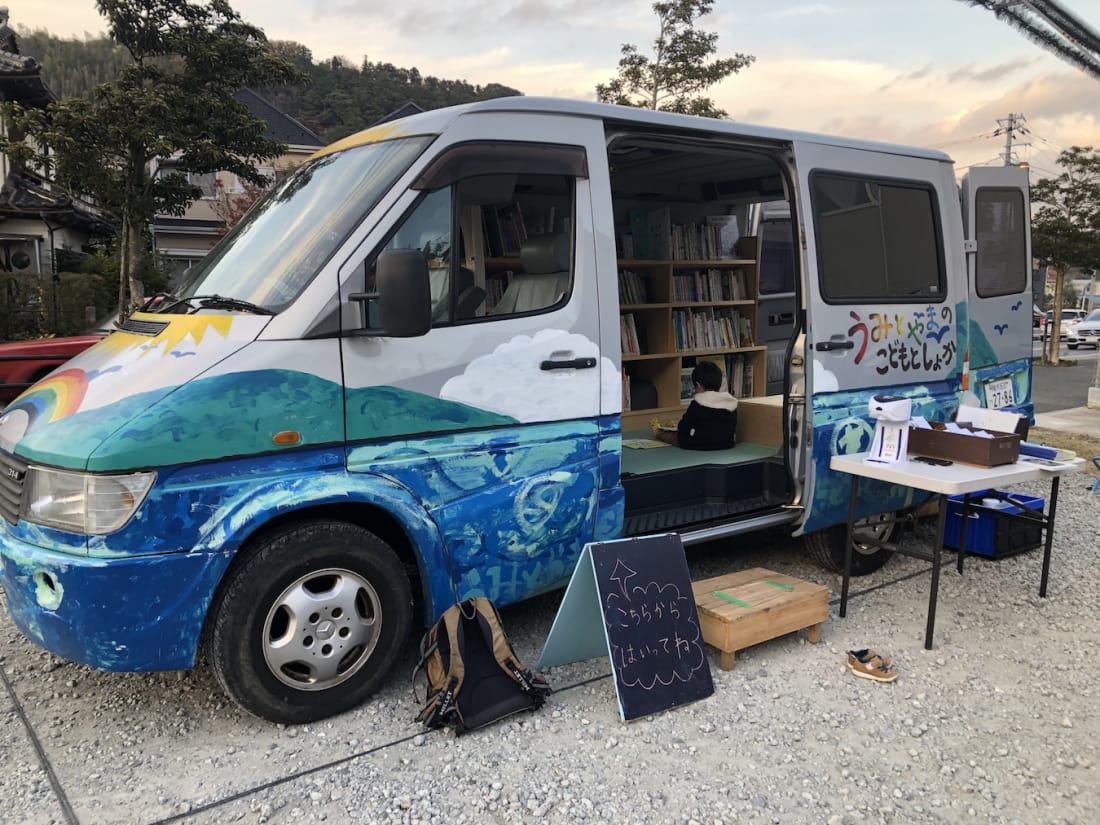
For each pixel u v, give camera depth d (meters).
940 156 5.24
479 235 3.89
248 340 3.05
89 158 12.26
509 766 2.99
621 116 3.87
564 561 3.78
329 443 3.13
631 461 4.83
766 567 5.22
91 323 14.66
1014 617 4.45
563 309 3.70
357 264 3.21
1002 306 6.02
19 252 18.56
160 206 13.27
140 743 3.13
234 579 3.01
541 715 3.36
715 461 4.82
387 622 3.35
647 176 6.07
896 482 4.06
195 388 2.92
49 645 2.96
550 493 3.66
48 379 3.50
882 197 4.88
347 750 3.08
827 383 4.53
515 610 4.45
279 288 3.25
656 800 2.81
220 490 2.93
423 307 3.05
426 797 2.80
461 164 3.46
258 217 3.93
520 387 3.56
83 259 19.12
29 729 3.23
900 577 5.09
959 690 3.61
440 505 3.38
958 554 5.29
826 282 4.52
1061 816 2.76
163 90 12.34
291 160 28.50
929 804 2.81
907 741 3.20
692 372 6.08
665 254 6.25
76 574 2.79
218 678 3.08
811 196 4.49
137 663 2.88
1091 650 4.04
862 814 2.76
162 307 3.64
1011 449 4.21
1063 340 34.00
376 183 3.41
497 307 3.83
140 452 2.79
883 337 4.80
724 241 6.80
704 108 16.06
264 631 3.07
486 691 3.26
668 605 3.57
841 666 3.83
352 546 3.21
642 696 3.34
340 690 3.27
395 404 3.25
